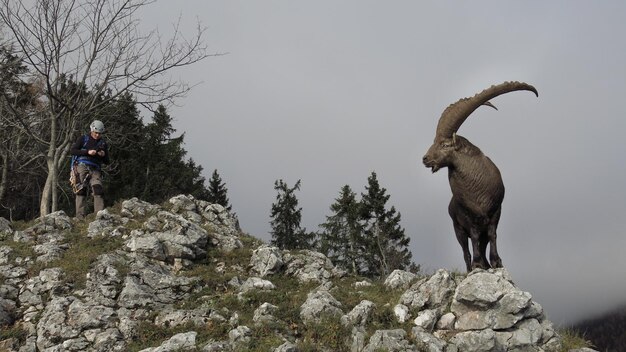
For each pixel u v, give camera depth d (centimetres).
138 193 3334
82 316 1024
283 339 937
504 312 947
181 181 3675
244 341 934
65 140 1795
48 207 1702
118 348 969
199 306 1100
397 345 909
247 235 1526
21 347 988
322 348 940
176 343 943
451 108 1061
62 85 1898
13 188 2797
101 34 1869
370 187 4303
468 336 937
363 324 980
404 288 1120
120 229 1357
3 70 2011
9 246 1265
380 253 4041
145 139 3472
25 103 2195
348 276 1345
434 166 1052
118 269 1160
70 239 1318
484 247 1093
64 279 1136
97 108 1973
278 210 4347
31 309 1073
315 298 1038
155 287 1143
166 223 1363
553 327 966
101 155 1514
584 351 935
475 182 1036
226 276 1231
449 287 1023
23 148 2262
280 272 1315
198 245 1340
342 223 4181
